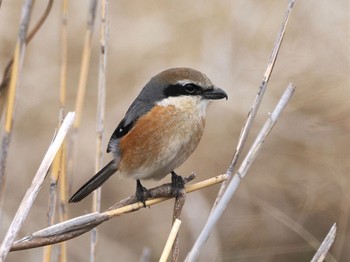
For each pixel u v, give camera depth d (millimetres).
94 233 7258
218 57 12008
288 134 11703
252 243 11164
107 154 11930
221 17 12414
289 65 11930
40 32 12391
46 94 12164
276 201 11461
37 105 12109
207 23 12398
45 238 5586
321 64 11734
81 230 5750
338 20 11859
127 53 12570
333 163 11320
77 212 12164
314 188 11312
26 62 12211
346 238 10789
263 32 12258
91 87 12500
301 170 11508
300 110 11766
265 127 6574
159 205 11875
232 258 11078
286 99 6637
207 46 12156
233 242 11195
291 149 11664
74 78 12484
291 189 11445
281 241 11094
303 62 11867
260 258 11070
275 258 11094
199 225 11250
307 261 10938
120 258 11477
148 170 7781
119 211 6027
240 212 11391
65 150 7062
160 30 12586
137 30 12719
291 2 6617
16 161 11727
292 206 11383
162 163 7738
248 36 12242
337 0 12039
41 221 11227
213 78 11898
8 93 6410
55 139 5758
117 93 12375
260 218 11289
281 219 10633
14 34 11820
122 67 12523
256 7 12430
